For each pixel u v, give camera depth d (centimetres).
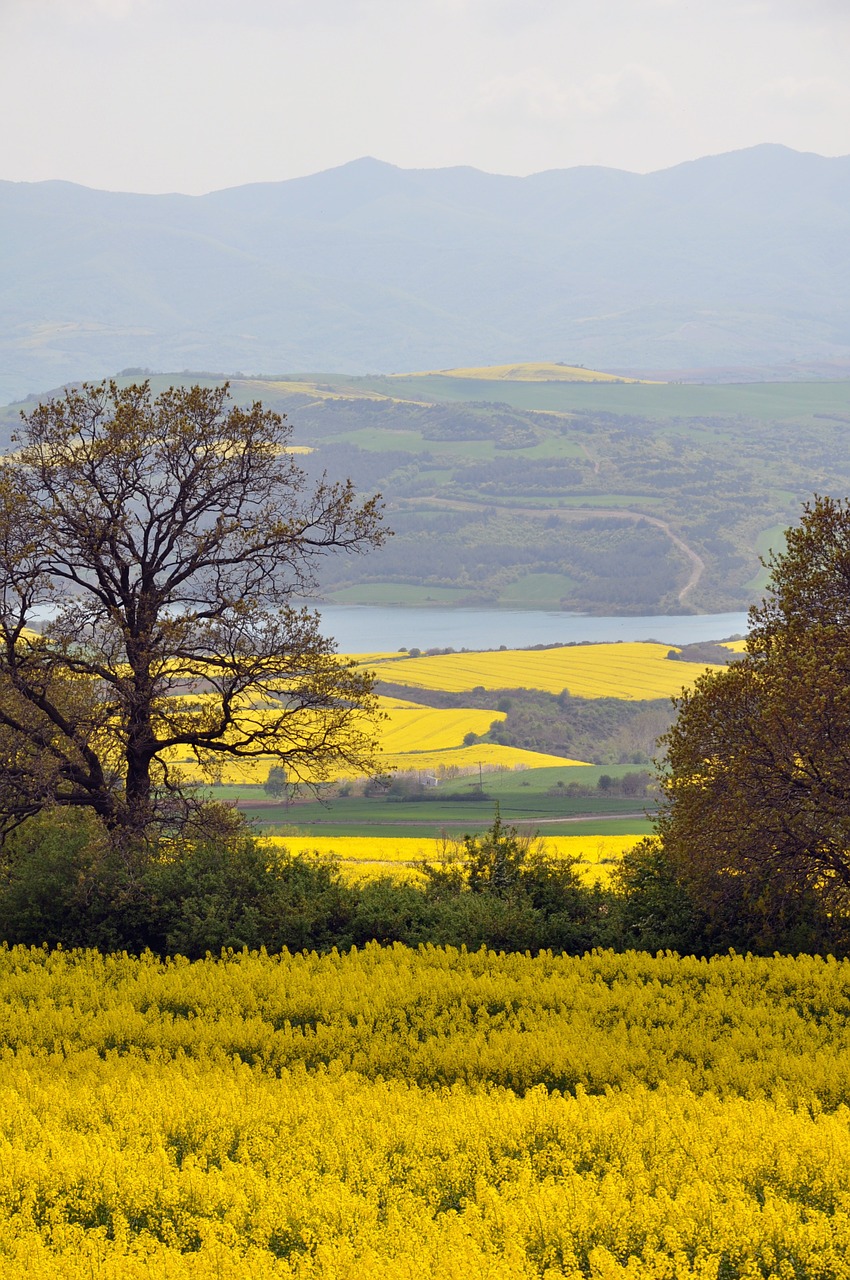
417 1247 2531
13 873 6241
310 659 6819
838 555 6259
